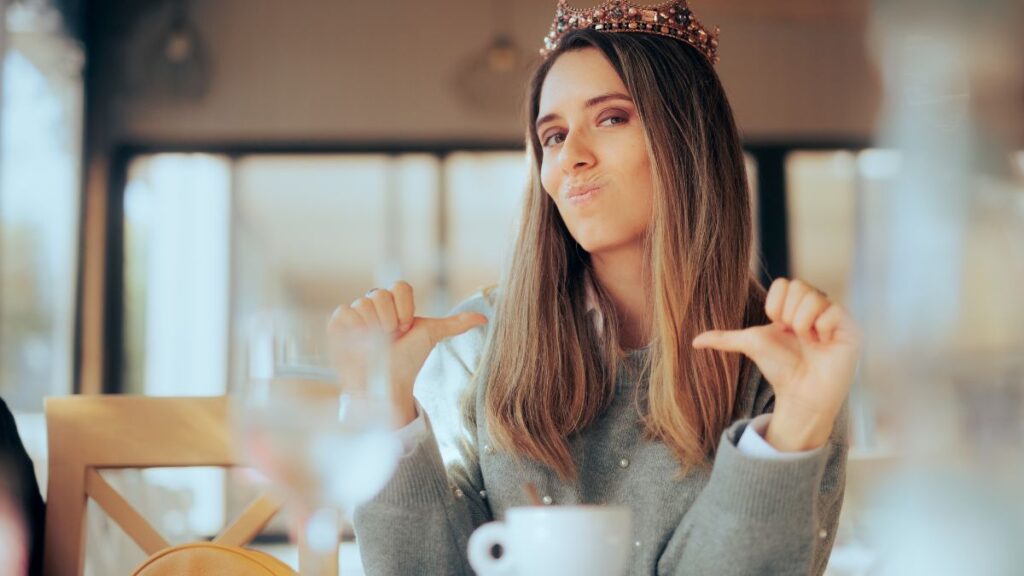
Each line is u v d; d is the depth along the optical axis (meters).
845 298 5.08
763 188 5.09
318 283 4.97
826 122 5.11
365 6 5.09
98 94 4.92
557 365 1.01
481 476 1.05
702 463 0.95
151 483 2.96
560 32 1.11
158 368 4.77
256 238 4.97
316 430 0.65
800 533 0.74
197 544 0.74
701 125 1.04
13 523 1.03
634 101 1.00
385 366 0.78
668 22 1.07
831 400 0.73
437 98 5.06
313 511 0.66
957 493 3.82
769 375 0.74
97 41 4.93
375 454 0.68
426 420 0.85
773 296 0.72
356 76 5.07
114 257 4.82
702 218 1.02
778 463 0.73
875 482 2.17
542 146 1.07
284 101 5.04
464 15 5.09
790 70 5.12
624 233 1.01
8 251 3.79
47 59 4.31
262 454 0.65
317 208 5.00
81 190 4.82
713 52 1.15
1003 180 5.16
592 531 0.58
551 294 1.04
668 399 0.96
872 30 5.10
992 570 2.96
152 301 4.82
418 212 5.02
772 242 5.05
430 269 5.00
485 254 5.02
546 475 0.99
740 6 5.02
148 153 4.95
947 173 5.14
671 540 0.88
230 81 5.03
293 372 0.66
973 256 5.11
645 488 0.97
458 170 5.04
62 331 4.52
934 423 4.83
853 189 5.12
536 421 1.00
